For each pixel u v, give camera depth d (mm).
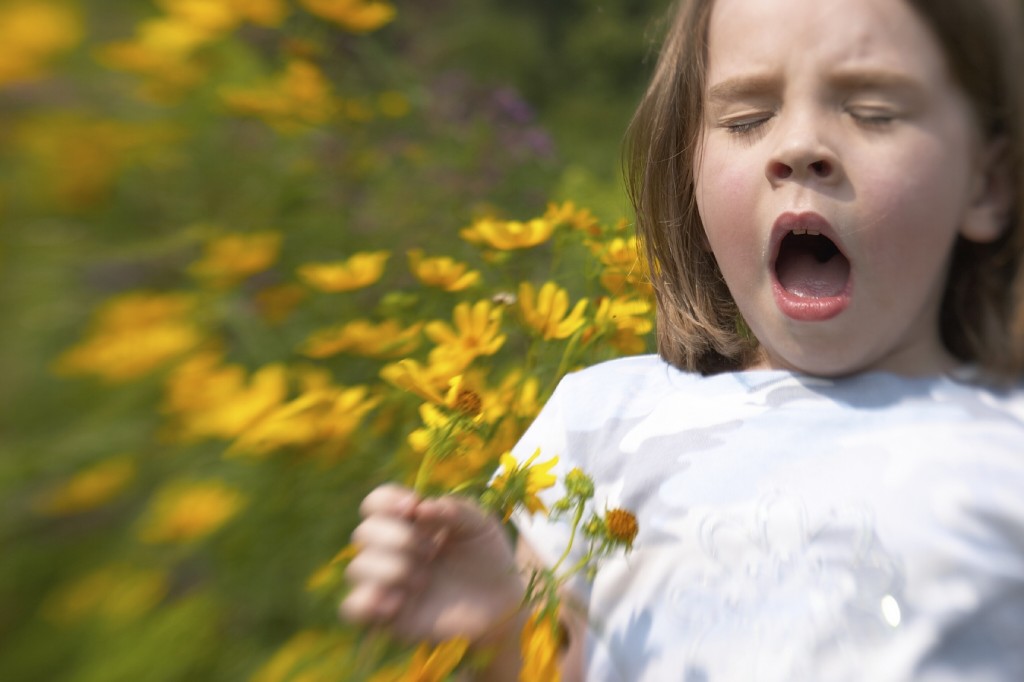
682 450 581
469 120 1581
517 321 708
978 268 572
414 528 522
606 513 546
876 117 532
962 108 542
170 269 655
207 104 707
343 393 652
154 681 457
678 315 660
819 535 523
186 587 606
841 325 542
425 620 529
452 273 760
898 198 526
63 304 466
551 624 508
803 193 535
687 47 637
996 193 562
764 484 546
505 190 1374
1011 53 552
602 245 783
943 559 500
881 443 538
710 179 576
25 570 460
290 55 998
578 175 1390
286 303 792
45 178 426
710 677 524
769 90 554
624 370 661
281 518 636
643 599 557
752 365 637
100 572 470
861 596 505
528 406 684
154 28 565
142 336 502
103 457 492
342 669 525
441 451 550
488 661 531
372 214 1027
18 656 439
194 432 550
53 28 413
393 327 726
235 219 755
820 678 500
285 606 631
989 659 494
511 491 538
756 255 560
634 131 706
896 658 492
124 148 459
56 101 425
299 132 916
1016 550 507
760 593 526
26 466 465
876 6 538
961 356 580
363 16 1030
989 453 525
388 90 1216
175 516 517
